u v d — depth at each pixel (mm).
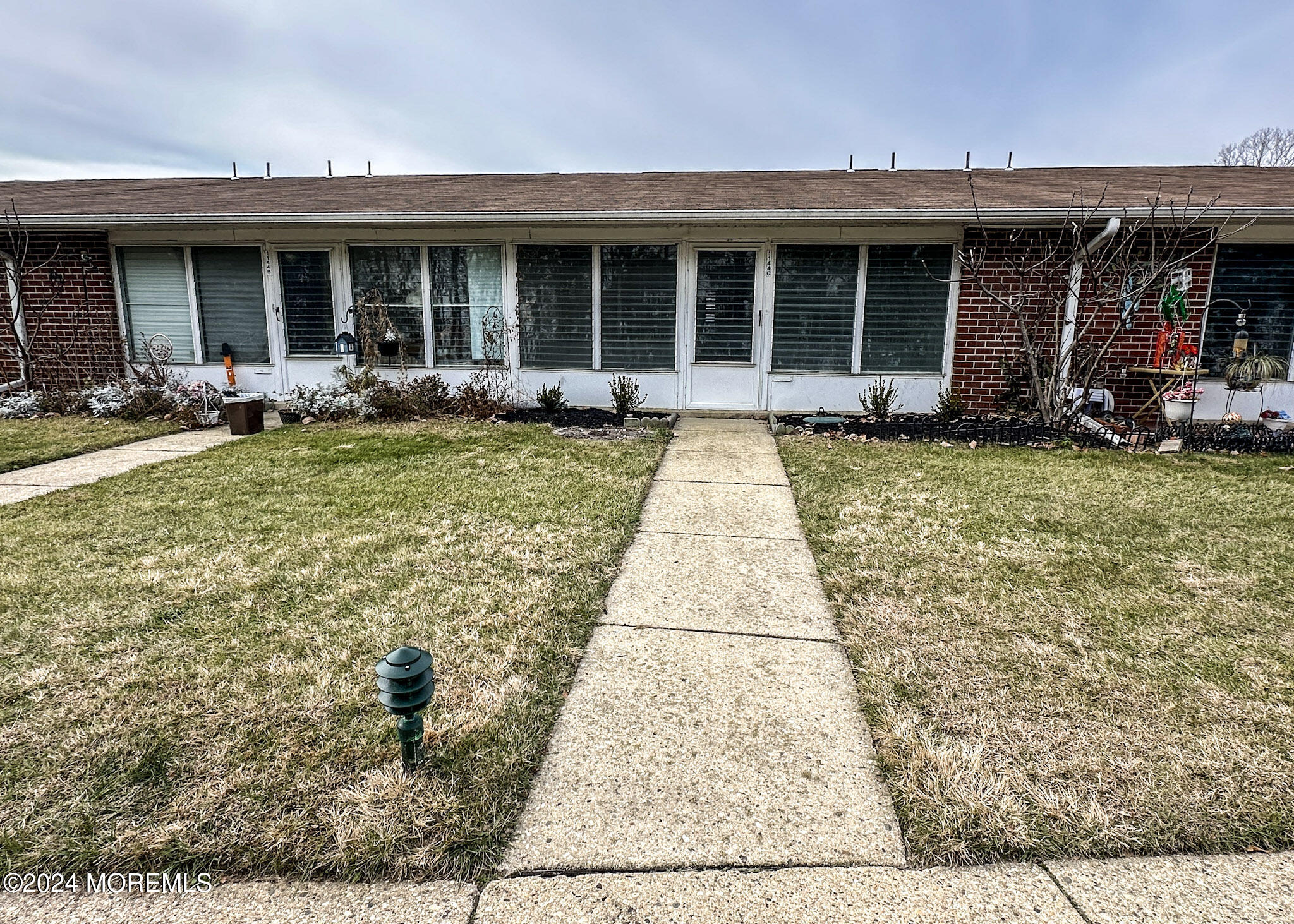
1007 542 3607
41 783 1790
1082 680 2287
